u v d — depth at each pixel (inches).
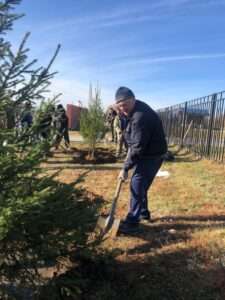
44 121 121.8
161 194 284.4
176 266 154.3
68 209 127.3
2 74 110.4
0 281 119.7
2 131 114.1
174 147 698.8
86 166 452.1
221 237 185.2
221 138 451.8
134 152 188.2
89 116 542.0
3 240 112.0
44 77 116.6
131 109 189.2
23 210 104.9
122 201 265.7
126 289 138.4
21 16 110.3
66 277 129.0
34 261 116.7
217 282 139.0
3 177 116.0
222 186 311.7
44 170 131.8
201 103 541.0
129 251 172.1
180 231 198.4
